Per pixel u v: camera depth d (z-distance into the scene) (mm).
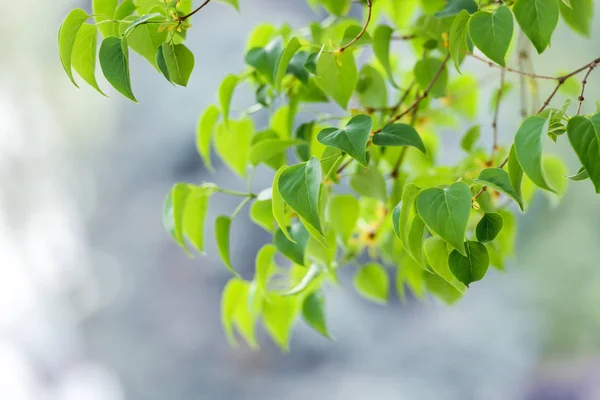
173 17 1933
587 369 5648
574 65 5258
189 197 2062
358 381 5938
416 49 2230
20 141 6266
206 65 6379
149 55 1989
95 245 6277
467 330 5910
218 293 6133
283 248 2018
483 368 5875
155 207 6262
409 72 2311
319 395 5941
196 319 6145
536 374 5781
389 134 1966
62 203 6324
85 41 1965
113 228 6266
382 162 2223
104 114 6348
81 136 6328
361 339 5957
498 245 2193
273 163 2123
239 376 6074
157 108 6367
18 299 6195
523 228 5754
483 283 5898
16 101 6262
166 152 6312
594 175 1791
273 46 2072
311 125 2123
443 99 2318
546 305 5746
